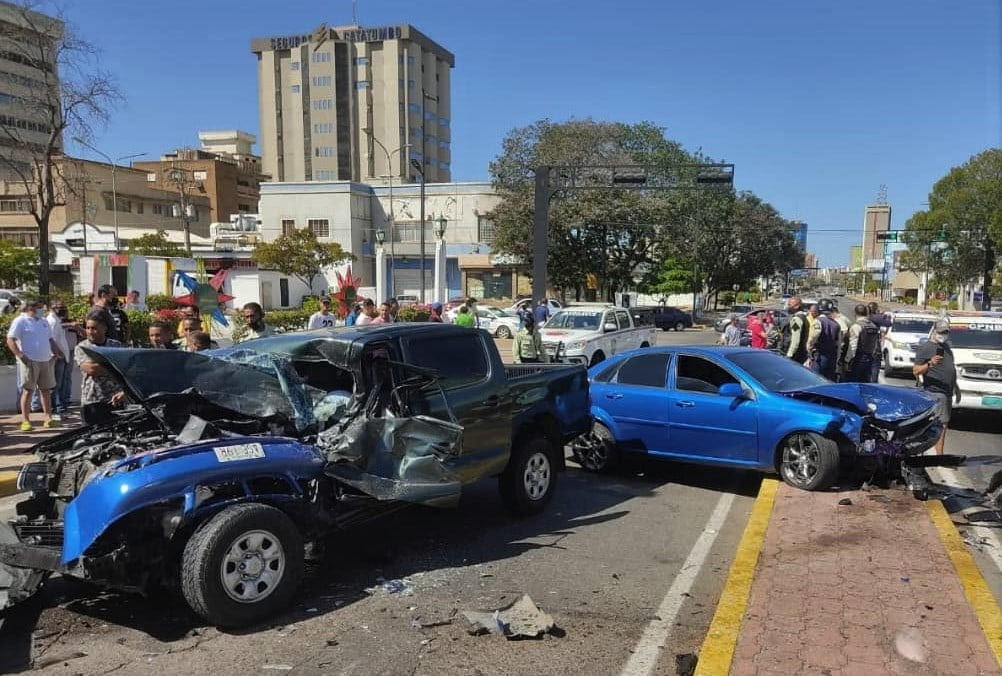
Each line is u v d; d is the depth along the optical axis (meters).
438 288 30.36
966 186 43.41
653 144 42.03
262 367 5.40
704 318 59.34
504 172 43.12
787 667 3.57
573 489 7.77
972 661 3.62
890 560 5.04
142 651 4.05
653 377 8.29
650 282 48.84
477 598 4.81
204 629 4.32
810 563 4.99
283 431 5.14
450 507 5.34
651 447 8.10
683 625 4.42
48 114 24.77
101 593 4.86
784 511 6.21
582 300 50.97
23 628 4.34
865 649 3.75
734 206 57.88
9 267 42.22
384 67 111.00
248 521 4.27
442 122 123.31
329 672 3.82
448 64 124.56
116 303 10.62
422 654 4.02
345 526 5.05
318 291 54.16
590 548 5.84
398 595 4.85
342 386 6.01
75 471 4.65
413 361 5.63
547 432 7.01
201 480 4.22
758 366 7.92
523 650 4.07
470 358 6.09
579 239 43.12
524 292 59.88
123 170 75.50
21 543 4.49
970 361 11.32
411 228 63.06
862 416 6.89
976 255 44.09
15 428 9.85
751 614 4.18
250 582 4.31
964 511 6.69
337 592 4.90
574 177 24.77
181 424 4.91
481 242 61.94
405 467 5.08
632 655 4.02
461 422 5.74
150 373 4.88
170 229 82.38
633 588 5.00
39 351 9.63
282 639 4.20
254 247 53.03
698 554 5.71
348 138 113.19
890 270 118.38
